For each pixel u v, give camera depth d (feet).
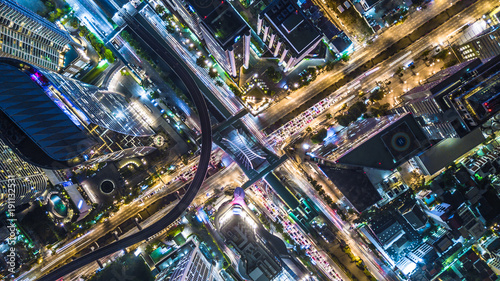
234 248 541.34
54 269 587.27
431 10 563.89
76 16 582.76
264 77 575.38
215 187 594.65
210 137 582.35
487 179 558.15
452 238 546.67
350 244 583.99
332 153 535.60
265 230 550.36
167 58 581.94
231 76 570.87
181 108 589.32
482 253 566.36
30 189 533.14
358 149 493.36
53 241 583.17
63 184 565.53
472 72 464.65
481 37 509.76
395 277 580.71
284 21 455.63
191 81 581.94
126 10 576.20
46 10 579.07
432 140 531.91
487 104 447.83
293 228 583.17
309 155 565.53
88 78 590.55
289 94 580.71
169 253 569.64
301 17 455.63
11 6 465.06
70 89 463.42
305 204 582.76
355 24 567.18
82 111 450.30
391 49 571.28
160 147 593.42
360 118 571.69
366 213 563.07
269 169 565.12
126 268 585.22
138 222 597.52
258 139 582.76
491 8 556.10
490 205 557.74
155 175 593.83
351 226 582.35
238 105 580.71
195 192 588.09
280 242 545.03
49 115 451.12
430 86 486.79
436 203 556.10
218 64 580.71
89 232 596.70
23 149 451.53
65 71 567.18
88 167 579.89
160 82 591.78
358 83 575.79
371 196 514.27
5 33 465.88
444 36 563.48
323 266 581.53
